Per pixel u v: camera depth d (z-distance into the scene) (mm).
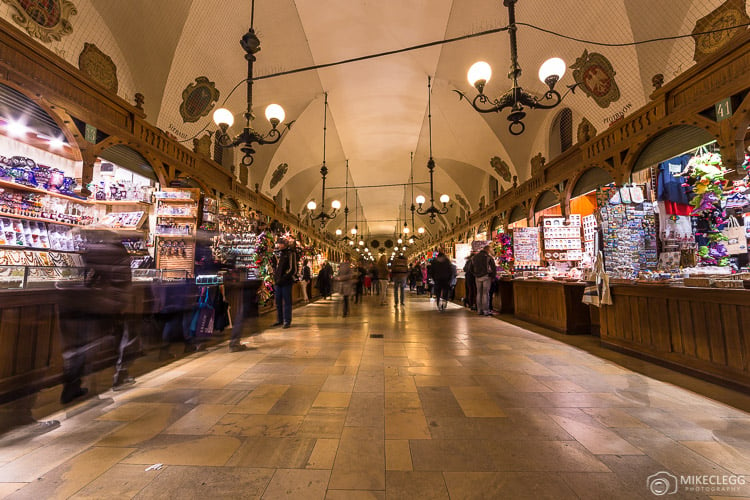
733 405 2412
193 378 3055
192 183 6457
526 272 7656
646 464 1667
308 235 16469
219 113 4613
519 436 1960
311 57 7230
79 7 3926
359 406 2408
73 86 3953
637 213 4668
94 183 5234
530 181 8734
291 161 10883
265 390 2738
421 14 6230
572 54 5488
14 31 3260
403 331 5559
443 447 1837
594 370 3305
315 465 1666
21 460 1717
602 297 4332
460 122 9430
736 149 3742
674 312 3348
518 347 4344
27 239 4414
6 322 2512
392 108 10031
